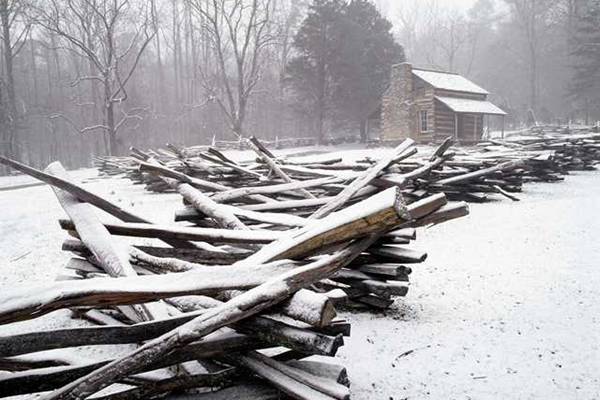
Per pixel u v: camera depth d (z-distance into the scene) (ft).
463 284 17.22
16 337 7.13
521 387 10.02
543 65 225.97
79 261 14.74
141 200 40.09
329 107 151.53
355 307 14.87
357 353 11.66
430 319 13.97
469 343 12.21
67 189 13.92
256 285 8.80
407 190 30.89
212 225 16.90
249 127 191.83
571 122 176.45
